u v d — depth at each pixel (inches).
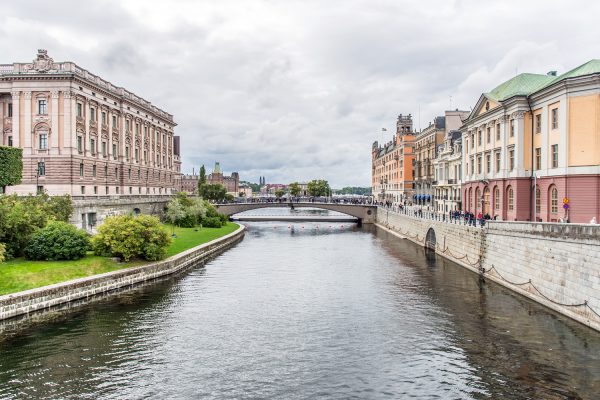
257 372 971.9
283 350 1093.8
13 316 1318.9
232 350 1095.6
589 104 1785.2
